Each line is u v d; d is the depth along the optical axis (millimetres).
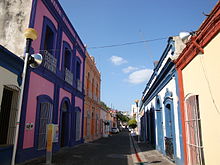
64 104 14031
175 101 8688
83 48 18609
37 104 9555
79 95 17203
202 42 5898
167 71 9859
